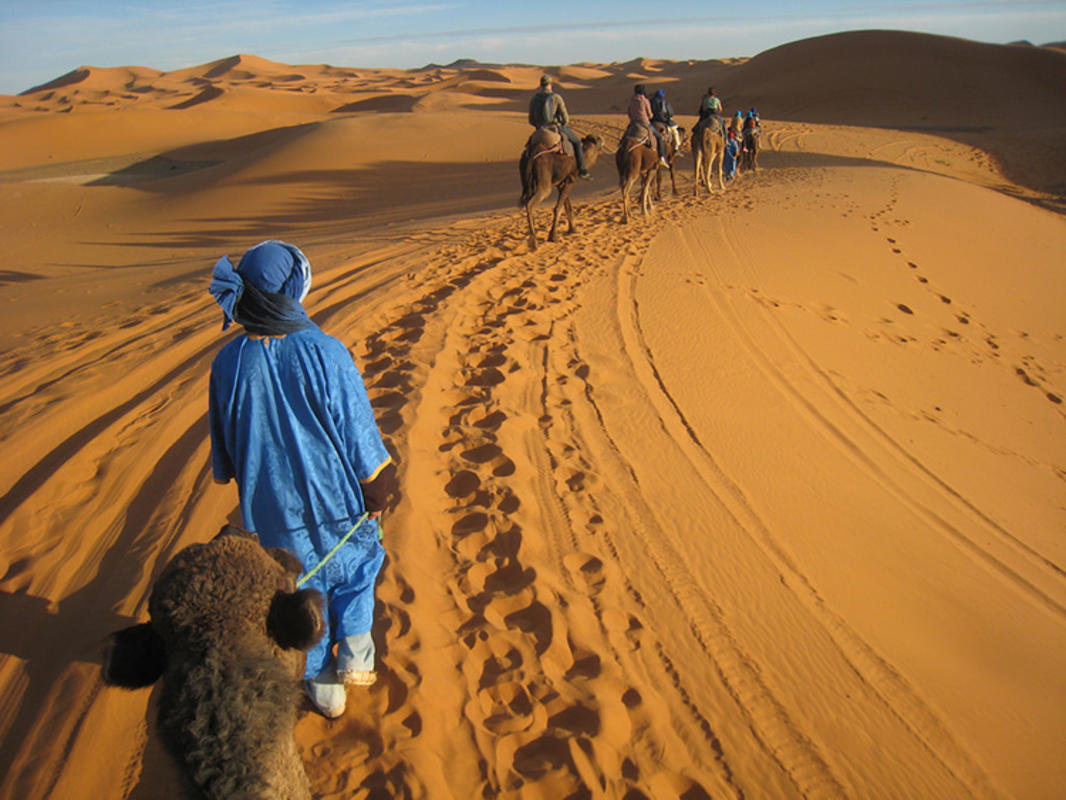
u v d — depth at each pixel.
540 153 12.76
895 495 7.31
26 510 5.00
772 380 9.02
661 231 14.63
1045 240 20.86
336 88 177.38
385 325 8.72
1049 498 8.57
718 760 3.72
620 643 4.34
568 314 9.40
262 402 3.02
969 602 5.84
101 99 181.00
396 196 34.09
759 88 76.12
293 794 2.23
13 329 10.41
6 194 39.44
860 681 4.53
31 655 3.85
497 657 4.09
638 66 187.12
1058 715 4.80
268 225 30.95
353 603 3.33
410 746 3.44
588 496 5.74
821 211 18.08
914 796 3.82
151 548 4.62
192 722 2.08
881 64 73.31
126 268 18.23
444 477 5.67
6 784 3.19
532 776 3.42
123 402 6.80
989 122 61.22
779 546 5.73
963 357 12.38
